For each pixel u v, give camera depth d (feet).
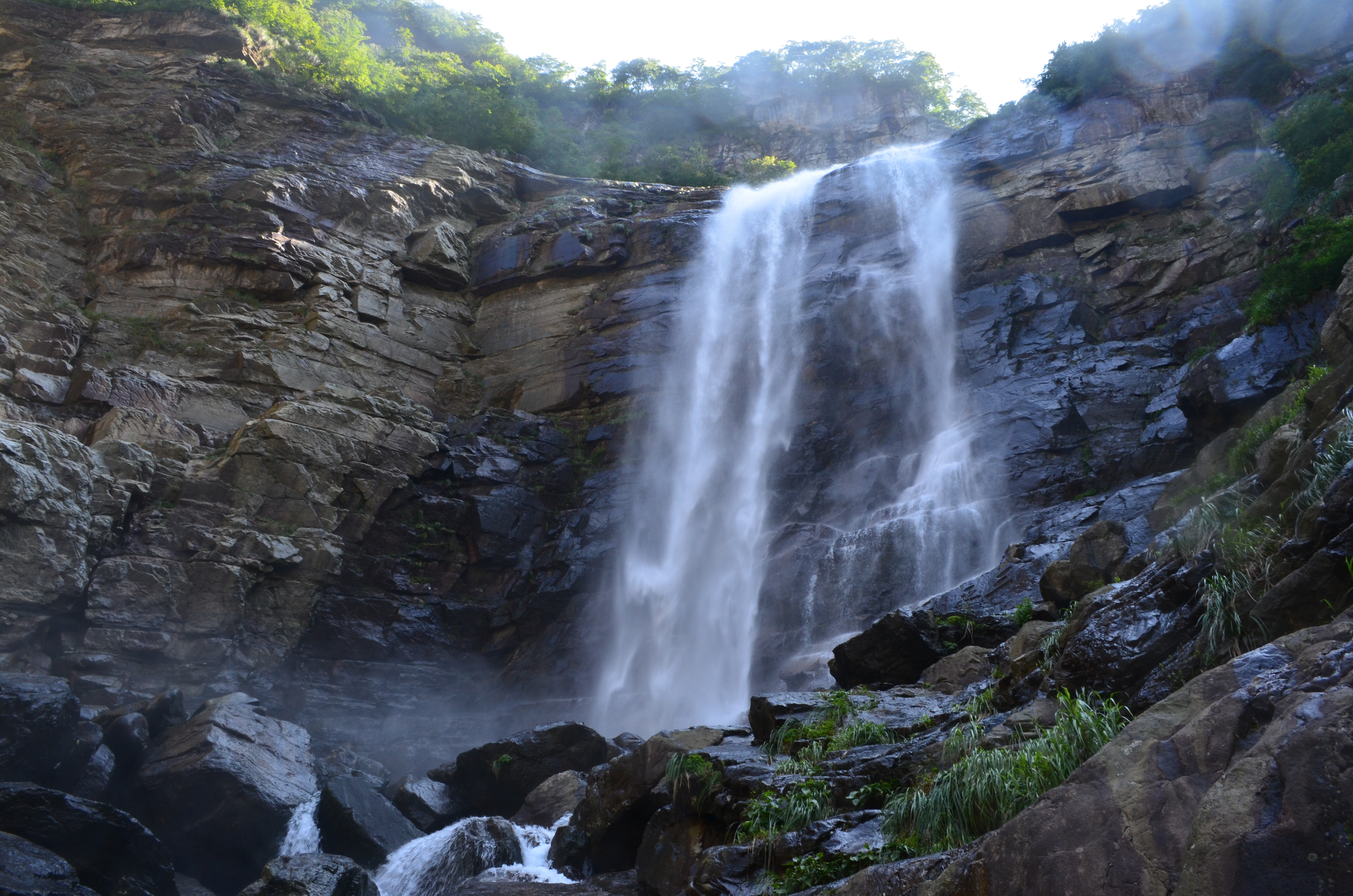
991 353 90.07
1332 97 77.71
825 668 62.85
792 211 117.70
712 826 28.63
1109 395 78.59
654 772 33.58
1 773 40.70
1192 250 89.10
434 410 107.55
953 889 16.15
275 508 83.25
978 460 78.74
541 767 47.09
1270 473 27.61
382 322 109.70
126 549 75.41
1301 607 18.80
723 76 223.92
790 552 81.66
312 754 53.42
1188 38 102.73
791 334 104.22
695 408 104.12
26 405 84.28
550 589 88.99
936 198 107.45
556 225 121.90
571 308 115.75
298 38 143.43
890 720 30.25
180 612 74.13
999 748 21.71
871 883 18.80
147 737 49.62
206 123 118.93
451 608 88.12
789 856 23.07
